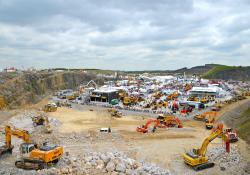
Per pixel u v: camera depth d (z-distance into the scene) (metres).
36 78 185.38
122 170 38.75
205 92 153.38
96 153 46.81
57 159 43.78
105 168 39.38
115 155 44.84
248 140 62.19
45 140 61.03
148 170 40.34
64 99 155.88
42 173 37.72
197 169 44.97
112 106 127.00
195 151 47.72
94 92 144.50
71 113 104.62
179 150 56.22
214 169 45.59
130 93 161.50
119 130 74.81
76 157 45.75
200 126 82.94
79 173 37.78
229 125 84.06
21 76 167.50
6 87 139.00
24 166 41.44
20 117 86.06
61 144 59.22
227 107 116.50
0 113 88.88
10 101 129.12
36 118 79.06
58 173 37.91
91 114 103.00
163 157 51.81
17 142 57.25
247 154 52.62
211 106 121.38
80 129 75.94
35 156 41.94
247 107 110.50
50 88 194.88
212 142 61.75
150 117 98.38
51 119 84.38
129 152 54.59
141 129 72.69
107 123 85.50
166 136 68.19
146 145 59.84
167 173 41.28
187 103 119.81
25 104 136.38
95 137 65.12
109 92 140.75
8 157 47.69
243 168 45.94
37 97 158.62
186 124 86.06
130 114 105.12
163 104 122.38
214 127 79.62
